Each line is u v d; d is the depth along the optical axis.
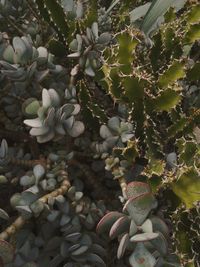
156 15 0.96
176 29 0.85
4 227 0.77
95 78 0.83
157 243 0.65
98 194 0.82
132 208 0.64
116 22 1.01
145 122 0.75
